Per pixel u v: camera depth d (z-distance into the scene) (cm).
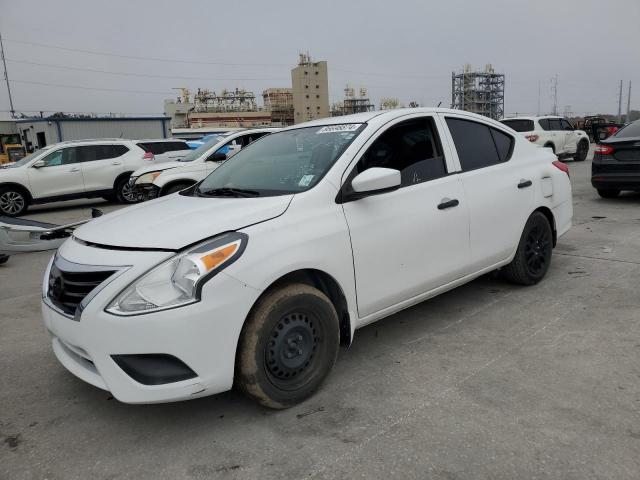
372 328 424
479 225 419
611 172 962
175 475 253
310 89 11306
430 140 405
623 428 270
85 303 269
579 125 4000
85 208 1452
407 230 360
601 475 237
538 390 312
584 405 293
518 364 348
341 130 378
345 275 324
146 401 264
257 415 302
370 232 338
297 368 304
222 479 248
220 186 383
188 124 11338
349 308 330
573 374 330
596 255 605
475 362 354
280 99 12025
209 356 268
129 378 263
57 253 324
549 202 500
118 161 1453
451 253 396
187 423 298
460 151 424
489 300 472
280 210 307
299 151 378
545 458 250
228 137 1116
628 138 937
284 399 300
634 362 341
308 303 303
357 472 247
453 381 330
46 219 1248
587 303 451
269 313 286
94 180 1416
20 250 770
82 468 262
